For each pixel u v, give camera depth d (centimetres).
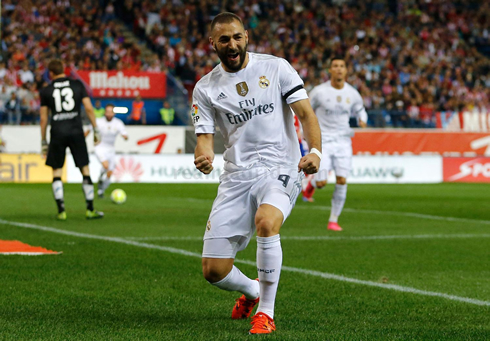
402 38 3716
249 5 3638
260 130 462
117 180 2355
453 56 3722
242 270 685
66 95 1123
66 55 2980
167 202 1579
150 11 3475
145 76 2723
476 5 4078
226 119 465
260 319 432
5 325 445
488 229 1102
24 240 882
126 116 2684
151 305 518
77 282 606
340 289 590
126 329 437
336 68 1060
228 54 446
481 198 1808
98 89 2688
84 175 1173
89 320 464
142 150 2583
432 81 3406
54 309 498
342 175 1073
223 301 537
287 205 451
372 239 955
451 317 487
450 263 750
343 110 1073
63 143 1138
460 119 2845
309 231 1048
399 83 3344
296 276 652
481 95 3434
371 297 557
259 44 3453
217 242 455
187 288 586
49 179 2358
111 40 3177
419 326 455
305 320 472
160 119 2750
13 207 1389
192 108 475
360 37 3616
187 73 3144
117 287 586
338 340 407
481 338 418
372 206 1553
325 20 3731
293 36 3578
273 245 437
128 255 770
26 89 2709
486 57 3844
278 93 463
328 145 1067
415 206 1559
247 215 462
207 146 471
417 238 973
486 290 596
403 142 2736
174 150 2609
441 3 4012
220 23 445
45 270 662
